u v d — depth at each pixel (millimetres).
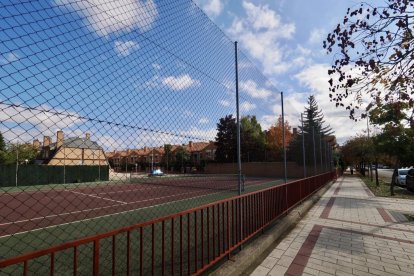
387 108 3826
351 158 38875
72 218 9117
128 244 2689
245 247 4930
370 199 12438
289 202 8242
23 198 10359
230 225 4816
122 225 8195
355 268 4402
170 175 8766
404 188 18938
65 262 4820
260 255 4980
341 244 5617
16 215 8938
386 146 13656
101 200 13250
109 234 2494
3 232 7270
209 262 3971
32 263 4754
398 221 7734
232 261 4312
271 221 6406
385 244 5609
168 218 3234
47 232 7363
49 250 2020
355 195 14078
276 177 36125
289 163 35312
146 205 11969
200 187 19234
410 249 5305
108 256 5117
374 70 3600
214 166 28688
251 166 39031
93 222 8609
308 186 11703
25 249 5910
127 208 11211
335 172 29766
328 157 23031
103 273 4320
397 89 3605
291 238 6051
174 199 13836
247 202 5207
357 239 5973
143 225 2873
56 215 9461
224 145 27562
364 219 7996
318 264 4562
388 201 11734
